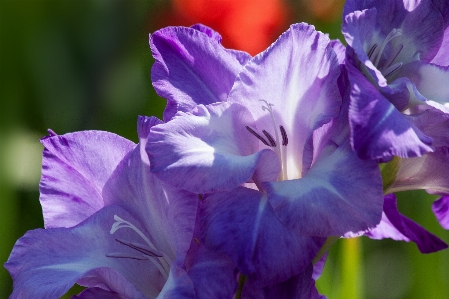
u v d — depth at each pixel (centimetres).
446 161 103
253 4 129
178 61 103
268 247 96
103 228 102
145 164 100
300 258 96
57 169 103
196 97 103
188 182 98
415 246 126
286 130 102
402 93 99
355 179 97
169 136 99
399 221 104
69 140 103
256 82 101
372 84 99
